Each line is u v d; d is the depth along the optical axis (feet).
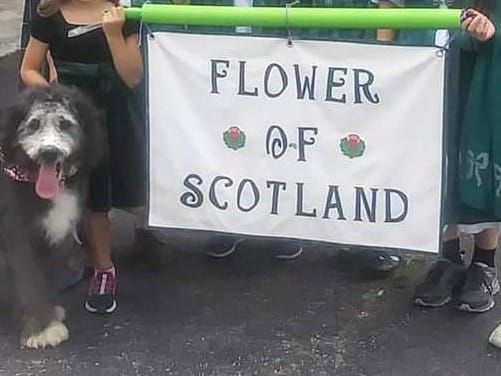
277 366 9.97
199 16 9.73
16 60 20.34
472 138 10.18
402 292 11.53
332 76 9.62
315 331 10.66
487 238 10.96
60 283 11.41
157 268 12.18
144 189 11.12
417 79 9.44
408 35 10.60
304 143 9.88
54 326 10.49
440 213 9.72
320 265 12.24
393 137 9.65
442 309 11.09
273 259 12.40
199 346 10.36
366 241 10.04
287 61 9.70
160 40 9.96
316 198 10.02
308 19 9.46
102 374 9.84
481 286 10.98
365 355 10.18
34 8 11.23
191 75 9.97
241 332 10.64
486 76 9.96
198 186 10.28
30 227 10.25
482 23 9.27
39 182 9.73
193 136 10.14
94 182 10.82
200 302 11.32
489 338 10.37
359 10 9.37
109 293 11.09
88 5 10.71
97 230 10.98
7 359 10.14
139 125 11.05
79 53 10.68
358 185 9.87
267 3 11.23
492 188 10.22
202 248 12.73
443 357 10.12
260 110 9.90
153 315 11.03
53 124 9.68
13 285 10.57
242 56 9.79
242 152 10.07
